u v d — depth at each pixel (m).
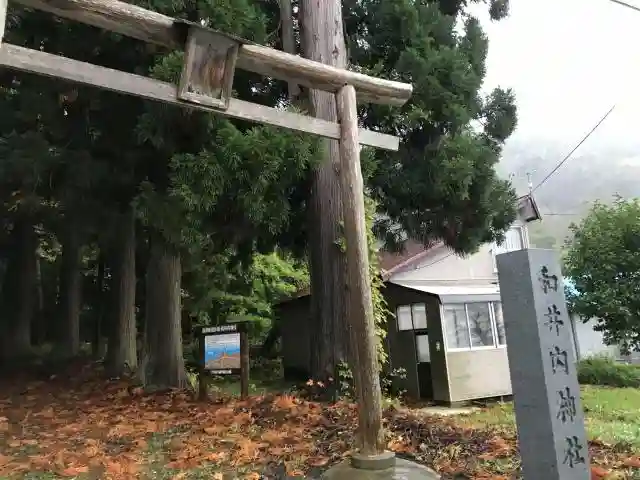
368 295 4.69
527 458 3.27
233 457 4.73
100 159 7.74
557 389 3.24
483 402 12.31
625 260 14.02
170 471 4.48
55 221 9.62
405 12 8.47
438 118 8.49
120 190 7.98
